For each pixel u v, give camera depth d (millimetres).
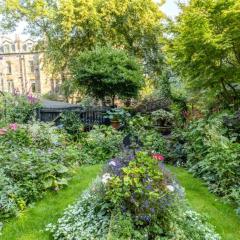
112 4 14133
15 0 16078
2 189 4012
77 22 14203
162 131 9047
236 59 6898
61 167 5027
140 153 3734
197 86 7355
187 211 3533
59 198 4375
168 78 11102
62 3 14422
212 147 5172
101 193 3377
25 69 28625
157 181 3303
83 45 15094
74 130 8938
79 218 3432
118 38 14930
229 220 3789
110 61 11430
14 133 6605
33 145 6461
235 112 6422
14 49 29609
